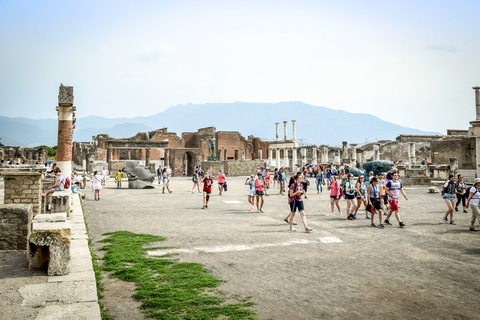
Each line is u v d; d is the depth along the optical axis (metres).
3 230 9.20
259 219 16.64
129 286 7.46
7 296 6.23
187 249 10.66
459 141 52.94
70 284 6.84
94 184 24.59
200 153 73.06
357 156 76.38
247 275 8.28
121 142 68.69
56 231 7.35
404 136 69.50
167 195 29.02
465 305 6.63
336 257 9.92
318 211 19.52
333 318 6.04
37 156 79.50
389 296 7.05
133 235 12.41
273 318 6.00
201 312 6.15
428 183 36.44
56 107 21.55
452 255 10.17
